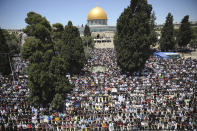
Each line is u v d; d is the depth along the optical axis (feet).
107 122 62.95
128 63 127.95
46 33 77.20
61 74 78.84
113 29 406.82
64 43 132.67
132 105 71.72
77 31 135.64
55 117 66.69
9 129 61.11
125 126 61.05
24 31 88.63
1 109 71.51
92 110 70.79
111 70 135.64
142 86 91.56
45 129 61.21
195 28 336.49
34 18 81.61
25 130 61.41
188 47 280.51
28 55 73.82
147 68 136.15
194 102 72.54
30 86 72.38
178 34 256.11
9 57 127.34
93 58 187.11
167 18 234.17
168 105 71.61
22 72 130.00
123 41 128.36
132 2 139.33
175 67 132.77
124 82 98.07
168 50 246.88
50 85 74.84
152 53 220.23
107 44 337.93
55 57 77.25
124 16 127.13
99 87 92.32
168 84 93.25
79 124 62.03
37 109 73.67
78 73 135.64
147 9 178.91
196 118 62.80
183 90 85.35
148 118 64.49
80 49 133.59
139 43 123.75
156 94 81.92
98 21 397.80
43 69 72.28
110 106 72.54
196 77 104.27
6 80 113.29
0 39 137.59
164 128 60.64
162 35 243.40
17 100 80.02
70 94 84.43
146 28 137.28
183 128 59.82
